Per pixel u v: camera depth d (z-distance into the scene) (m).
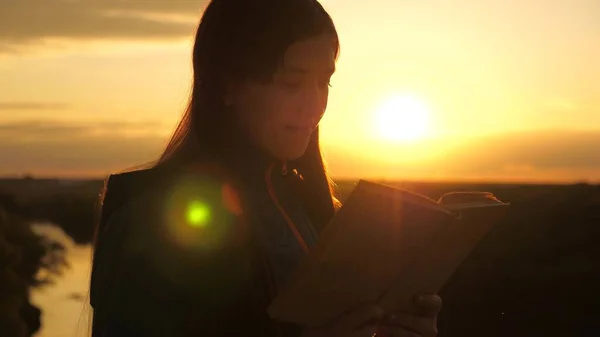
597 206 42.38
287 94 1.84
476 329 15.95
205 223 1.74
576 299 20.06
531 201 46.16
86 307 2.02
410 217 1.61
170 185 1.78
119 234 1.73
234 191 1.86
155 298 1.67
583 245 30.27
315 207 2.23
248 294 1.75
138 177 1.83
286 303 1.62
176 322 1.68
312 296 1.63
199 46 1.92
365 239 1.59
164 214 1.73
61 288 21.34
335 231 1.57
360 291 1.69
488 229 1.92
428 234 1.65
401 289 1.74
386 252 1.64
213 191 1.79
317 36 1.83
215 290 1.71
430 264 1.75
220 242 1.73
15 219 25.38
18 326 15.12
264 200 1.90
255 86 1.84
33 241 25.33
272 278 1.79
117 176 1.87
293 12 1.82
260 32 1.81
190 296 1.69
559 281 23.06
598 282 22.80
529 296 20.64
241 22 1.84
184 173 1.81
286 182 2.06
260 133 1.89
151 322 1.66
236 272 1.74
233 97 1.90
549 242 31.50
